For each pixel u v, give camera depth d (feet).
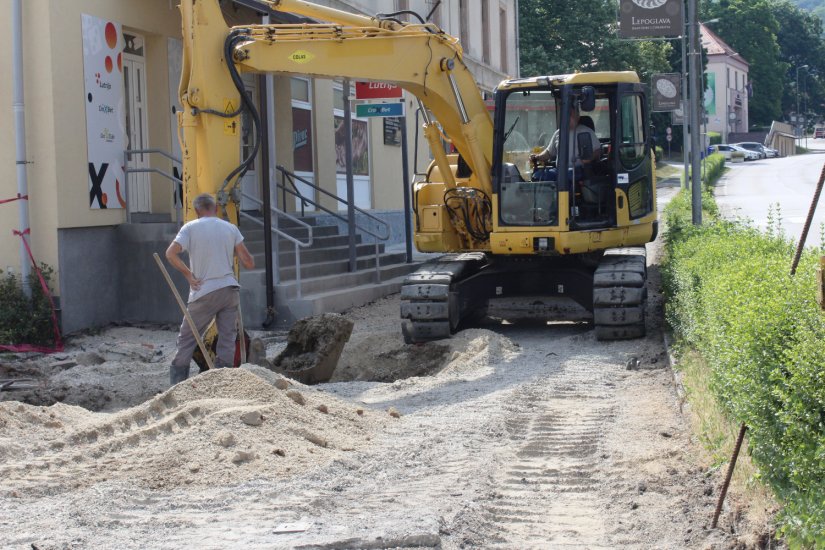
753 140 377.91
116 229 57.26
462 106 50.14
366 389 38.78
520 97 50.14
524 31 206.90
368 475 25.72
